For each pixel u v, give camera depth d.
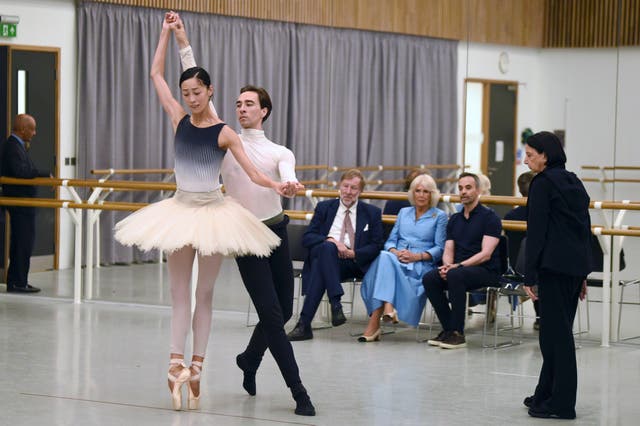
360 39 10.15
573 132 9.34
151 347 7.76
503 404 6.21
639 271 8.85
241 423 5.65
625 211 8.50
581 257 5.82
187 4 10.23
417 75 10.10
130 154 10.27
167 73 10.19
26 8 11.34
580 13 9.27
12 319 8.96
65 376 6.73
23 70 10.93
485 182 9.51
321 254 8.30
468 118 9.90
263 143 6.08
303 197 10.09
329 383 6.70
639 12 9.00
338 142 10.15
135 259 10.14
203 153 5.69
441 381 6.81
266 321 5.84
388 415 5.88
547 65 9.46
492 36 9.77
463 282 7.99
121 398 6.17
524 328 9.07
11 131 10.94
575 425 5.76
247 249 5.58
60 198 10.67
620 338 8.54
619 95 9.12
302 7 10.16
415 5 10.01
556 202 5.82
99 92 10.34
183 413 5.85
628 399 6.41
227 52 10.23
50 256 10.70
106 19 10.37
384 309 8.83
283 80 10.19
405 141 10.14
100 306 9.82
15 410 5.86
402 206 9.20
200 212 5.68
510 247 8.73
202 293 5.98
